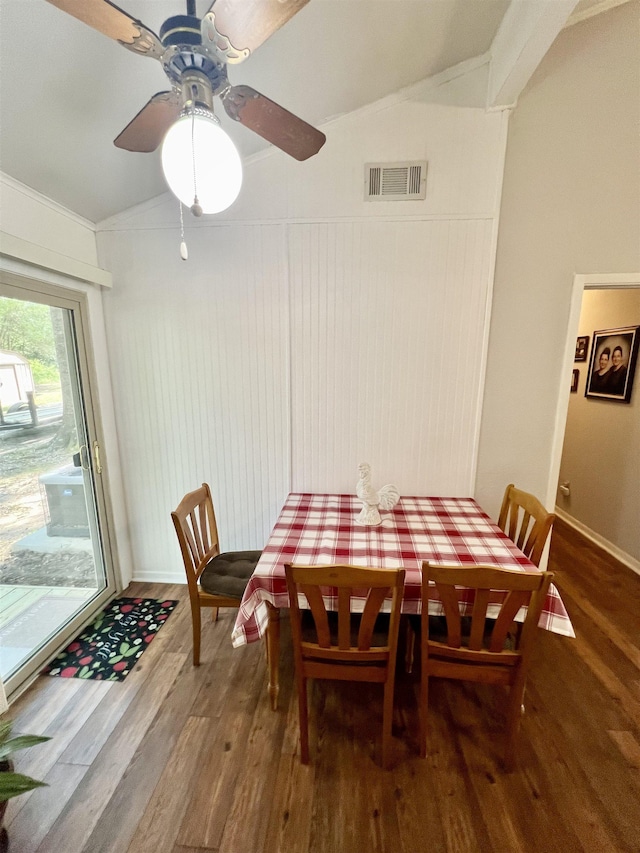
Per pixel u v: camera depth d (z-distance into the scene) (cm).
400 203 213
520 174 209
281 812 130
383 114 206
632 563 288
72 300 212
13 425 184
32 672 185
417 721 163
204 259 228
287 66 171
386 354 229
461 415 233
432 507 222
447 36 179
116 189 206
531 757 149
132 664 194
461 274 218
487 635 154
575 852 121
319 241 220
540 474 237
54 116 153
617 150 204
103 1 87
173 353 240
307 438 242
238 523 258
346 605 129
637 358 289
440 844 122
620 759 149
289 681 184
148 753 150
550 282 218
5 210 169
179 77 114
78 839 123
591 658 200
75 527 226
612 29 196
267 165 214
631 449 292
